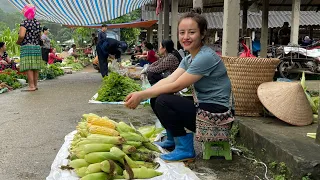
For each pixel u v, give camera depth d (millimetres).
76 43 28469
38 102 6617
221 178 2977
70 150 3148
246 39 7312
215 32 21328
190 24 3117
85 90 8391
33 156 3510
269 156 3248
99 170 2723
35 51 8055
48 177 2785
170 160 3248
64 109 5914
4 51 10773
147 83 7621
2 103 6500
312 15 18188
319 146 3098
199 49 3238
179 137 3275
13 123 4891
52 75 11312
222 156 3479
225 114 3240
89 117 3410
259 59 4230
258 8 14016
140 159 3082
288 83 4156
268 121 4098
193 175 2914
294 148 3033
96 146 2869
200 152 3668
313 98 4938
